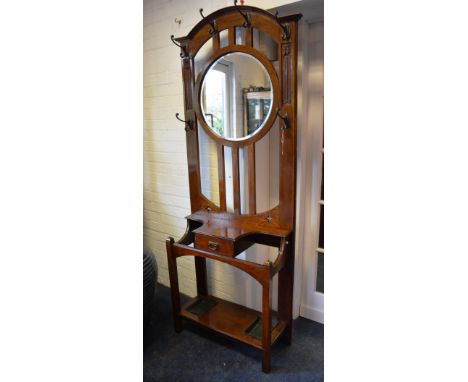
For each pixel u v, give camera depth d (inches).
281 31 54.3
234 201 67.3
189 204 84.7
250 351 69.2
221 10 59.1
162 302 89.7
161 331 76.5
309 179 72.8
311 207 73.9
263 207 75.4
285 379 60.8
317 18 63.1
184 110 72.1
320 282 78.0
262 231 61.6
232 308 77.0
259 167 72.0
